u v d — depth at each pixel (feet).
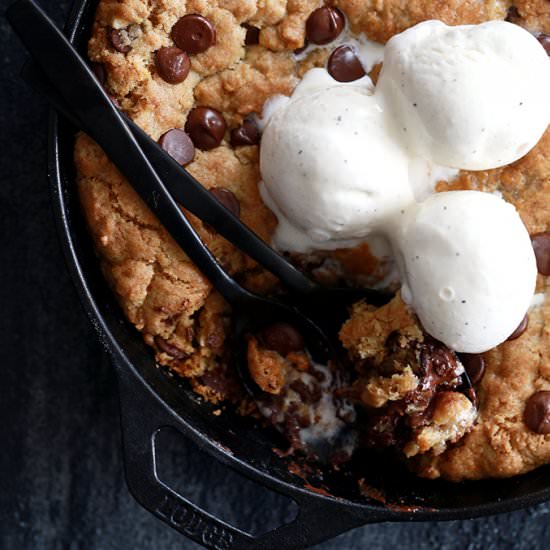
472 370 2.21
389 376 2.18
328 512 2.17
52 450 2.48
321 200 2.11
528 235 2.15
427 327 2.15
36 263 2.46
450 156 2.12
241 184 2.20
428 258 2.11
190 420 2.22
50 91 2.12
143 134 2.13
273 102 2.19
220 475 2.48
